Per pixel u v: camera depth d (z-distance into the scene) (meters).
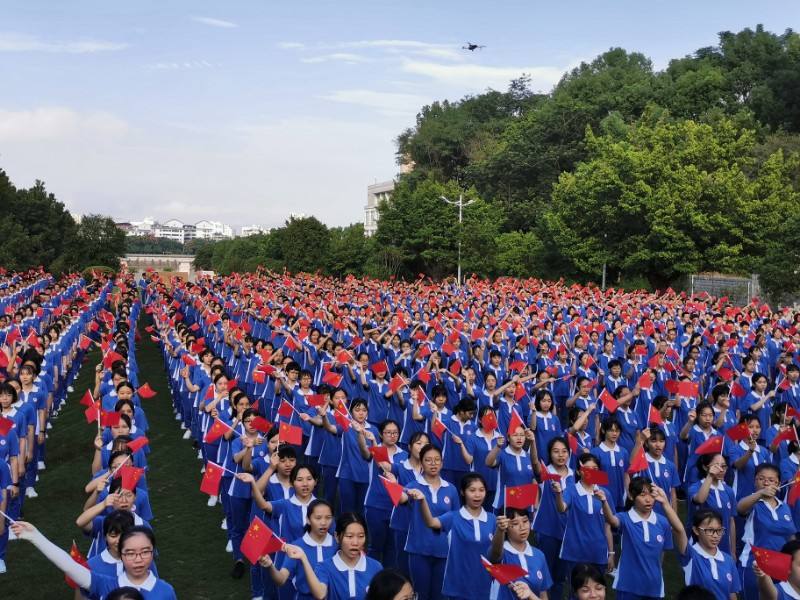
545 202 62.81
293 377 13.12
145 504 7.73
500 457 9.44
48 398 14.55
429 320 22.08
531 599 5.86
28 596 8.97
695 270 41.16
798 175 45.84
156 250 152.62
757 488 8.77
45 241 54.38
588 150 62.44
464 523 7.30
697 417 11.25
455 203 51.19
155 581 5.92
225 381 12.16
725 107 59.25
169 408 19.36
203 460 14.39
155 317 26.23
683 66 67.44
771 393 13.25
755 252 41.69
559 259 51.19
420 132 86.50
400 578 5.14
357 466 10.21
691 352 16.45
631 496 7.49
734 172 41.34
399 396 13.02
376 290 34.28
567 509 8.15
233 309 25.38
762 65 63.19
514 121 78.44
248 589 9.29
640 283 47.69
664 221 41.25
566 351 16.91
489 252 51.44
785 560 6.09
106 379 13.43
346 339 20.27
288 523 7.71
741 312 24.70
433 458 8.08
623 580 7.40
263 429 9.22
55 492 12.73
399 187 58.97
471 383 13.08
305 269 55.59
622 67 78.25
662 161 42.78
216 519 11.68
